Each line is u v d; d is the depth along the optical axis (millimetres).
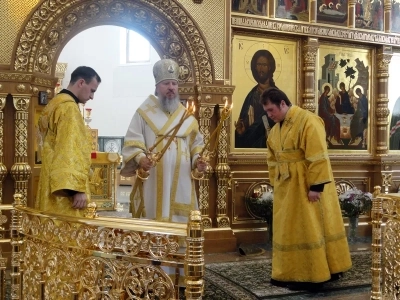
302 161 4410
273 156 4730
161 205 3990
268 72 6867
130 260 2021
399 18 7723
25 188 5164
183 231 1921
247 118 6734
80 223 2168
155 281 1982
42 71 5410
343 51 7383
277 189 4559
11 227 2723
